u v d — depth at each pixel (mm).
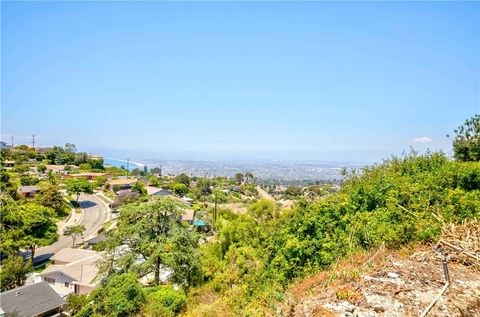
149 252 17031
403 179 8039
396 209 6480
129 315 12773
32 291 21094
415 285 3893
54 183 54812
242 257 12273
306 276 6219
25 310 19391
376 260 4934
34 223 29500
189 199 61406
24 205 33500
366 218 6699
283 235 8938
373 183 8602
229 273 12375
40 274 24906
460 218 5578
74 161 92062
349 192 8773
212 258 16688
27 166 67312
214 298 11172
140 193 60750
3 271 23188
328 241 6902
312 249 7074
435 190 6816
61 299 21297
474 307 3299
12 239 26938
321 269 6293
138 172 104750
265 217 17781
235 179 112250
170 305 12781
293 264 7250
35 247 32312
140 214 18109
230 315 6809
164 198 18703
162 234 17672
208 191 73812
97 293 14305
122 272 16547
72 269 25281
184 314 10695
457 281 3904
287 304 4227
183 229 18266
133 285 13430
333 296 3879
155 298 13070
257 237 14633
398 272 4285
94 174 76938
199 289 14141
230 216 31953
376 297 3682
